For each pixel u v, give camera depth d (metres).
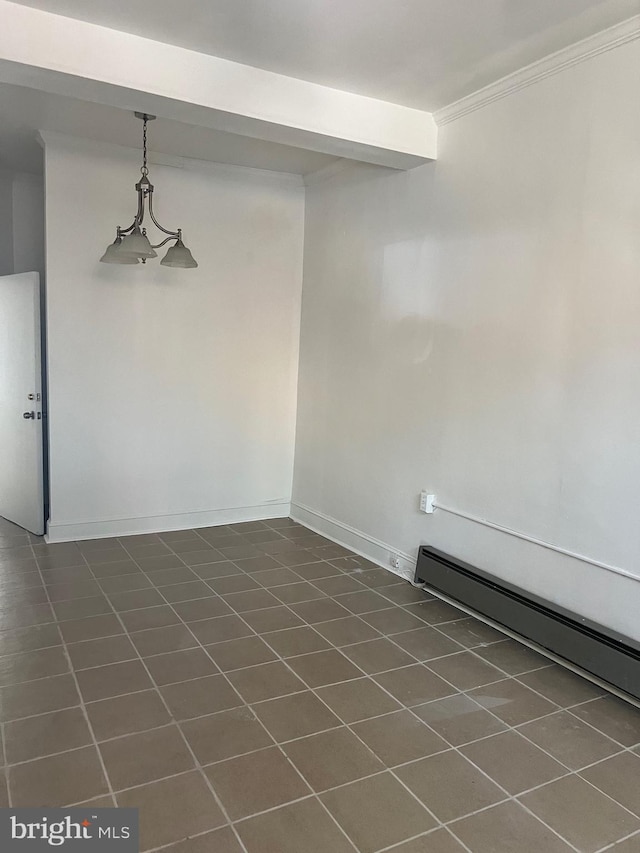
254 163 4.34
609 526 2.61
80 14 2.41
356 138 3.15
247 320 4.69
